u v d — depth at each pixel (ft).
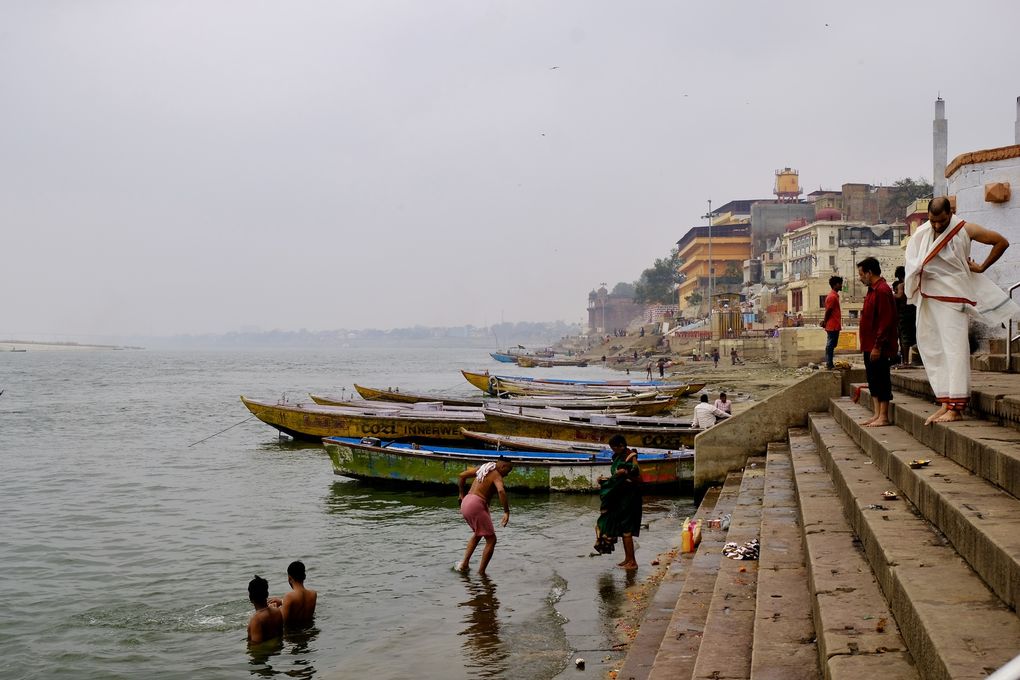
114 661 29.55
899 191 288.51
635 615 30.91
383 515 52.29
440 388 211.00
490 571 38.58
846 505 23.95
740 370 180.96
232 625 32.94
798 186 353.31
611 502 37.32
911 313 45.42
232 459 80.33
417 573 38.83
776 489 35.09
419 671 26.81
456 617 32.09
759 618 18.76
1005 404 21.48
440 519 50.67
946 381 23.34
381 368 379.96
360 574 39.17
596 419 76.13
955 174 51.34
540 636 29.37
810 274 245.45
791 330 171.32
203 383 246.68
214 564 42.11
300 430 90.53
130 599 36.60
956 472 19.77
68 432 107.65
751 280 327.47
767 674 15.65
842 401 45.19
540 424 72.23
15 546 46.42
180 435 102.83
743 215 403.75
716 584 24.13
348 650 29.55
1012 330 36.65
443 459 57.47
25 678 28.25
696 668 17.79
